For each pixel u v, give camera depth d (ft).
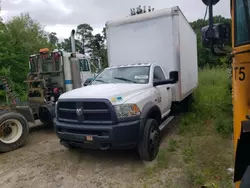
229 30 8.34
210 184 10.75
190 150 15.38
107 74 19.19
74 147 17.62
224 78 47.88
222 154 14.69
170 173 12.96
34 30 69.56
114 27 23.03
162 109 18.33
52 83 27.09
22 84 46.29
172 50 20.54
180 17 20.77
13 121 18.47
